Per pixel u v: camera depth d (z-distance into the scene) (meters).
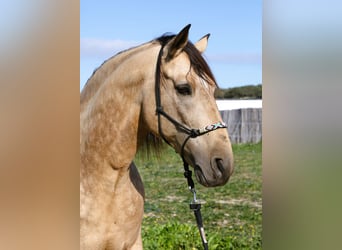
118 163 2.44
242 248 4.87
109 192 2.45
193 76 2.31
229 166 2.24
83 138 2.49
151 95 2.37
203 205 7.62
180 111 2.30
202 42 2.89
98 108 2.47
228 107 18.91
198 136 2.27
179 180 10.16
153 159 2.66
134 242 2.72
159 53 2.40
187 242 4.84
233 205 7.59
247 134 17.45
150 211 7.22
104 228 2.45
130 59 2.47
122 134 2.44
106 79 2.51
